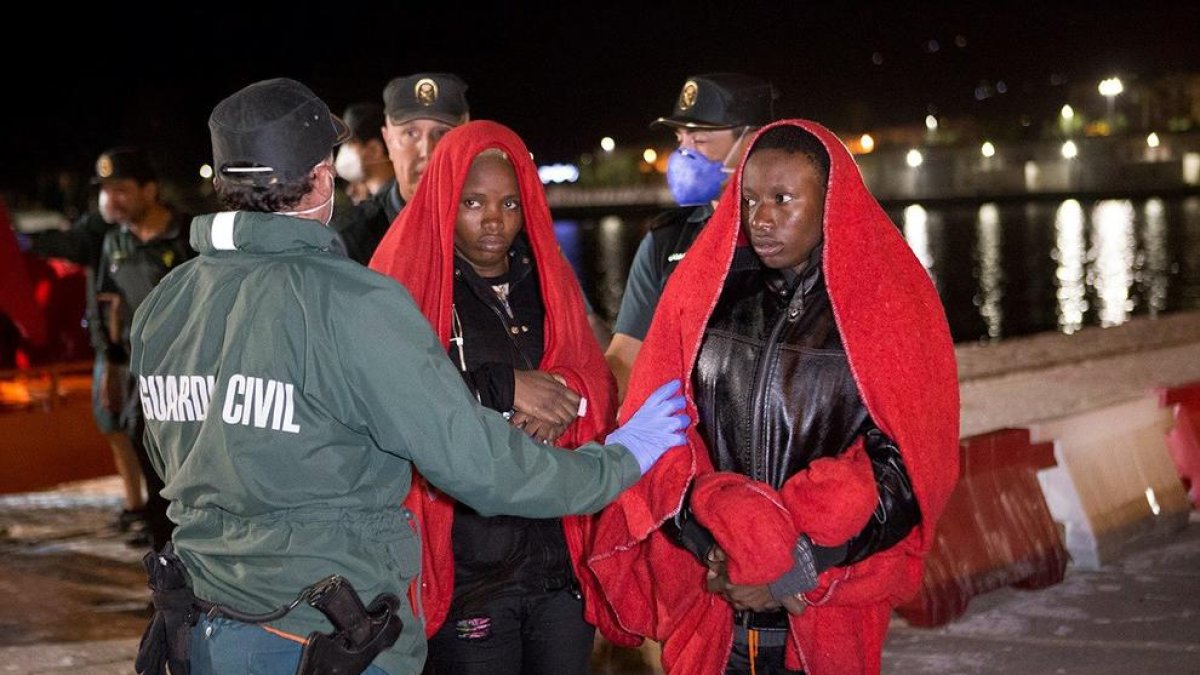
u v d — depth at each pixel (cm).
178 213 657
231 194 251
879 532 280
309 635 241
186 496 250
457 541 322
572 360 342
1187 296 2745
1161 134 8488
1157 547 613
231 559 245
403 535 254
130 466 730
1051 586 558
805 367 290
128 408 649
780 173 286
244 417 240
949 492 290
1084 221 5562
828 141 286
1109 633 502
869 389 280
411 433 241
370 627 240
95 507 798
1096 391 956
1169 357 1116
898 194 8669
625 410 310
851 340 281
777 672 309
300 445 240
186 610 253
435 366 241
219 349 246
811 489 274
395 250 325
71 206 3538
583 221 7838
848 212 284
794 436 291
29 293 775
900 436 279
